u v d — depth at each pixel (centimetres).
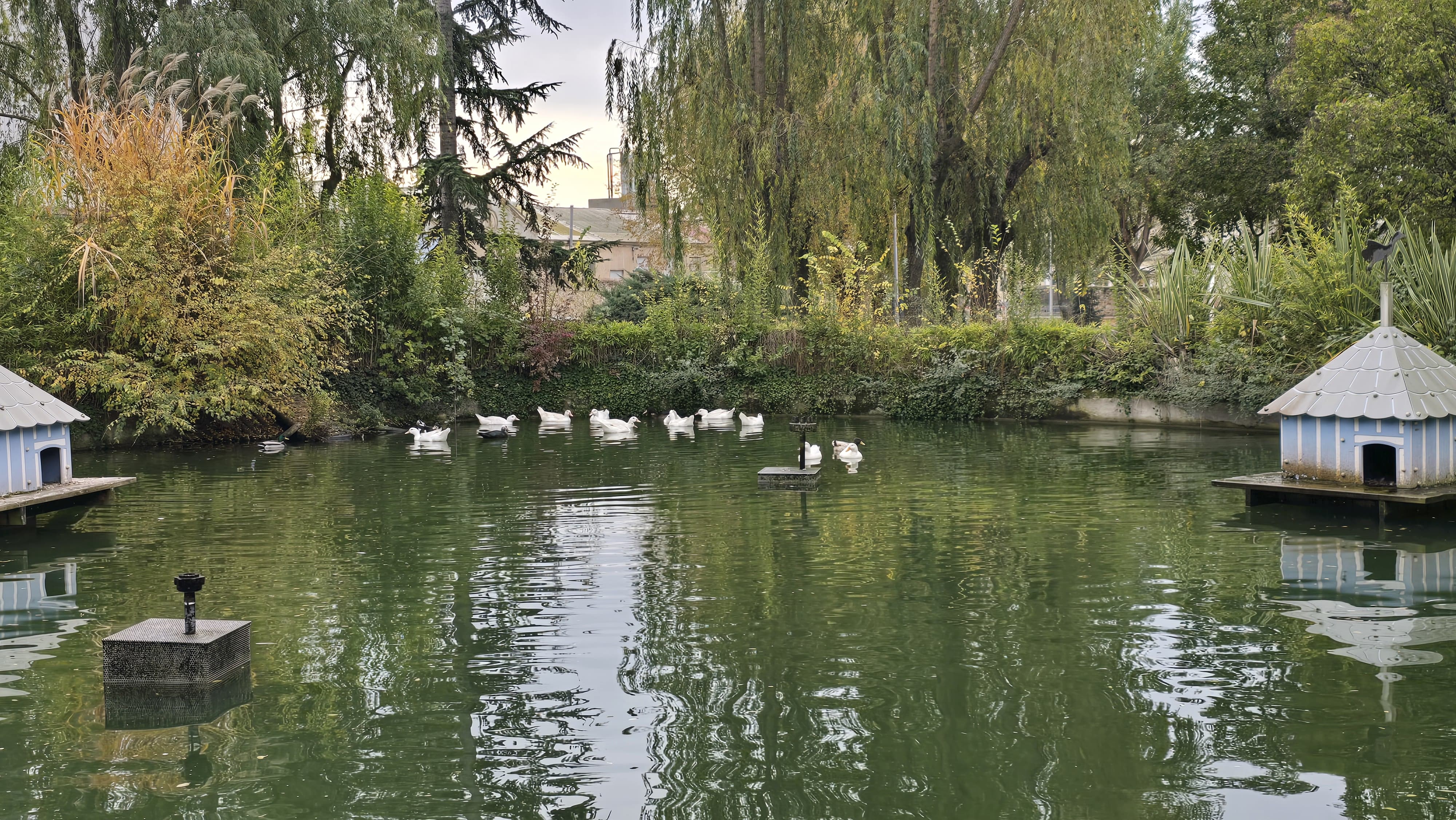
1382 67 1973
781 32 2377
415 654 570
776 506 1045
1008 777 407
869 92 2223
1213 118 3378
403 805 390
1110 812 377
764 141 2339
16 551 852
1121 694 494
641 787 403
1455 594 662
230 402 1714
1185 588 688
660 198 2505
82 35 2139
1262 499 1021
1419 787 392
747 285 2366
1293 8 2986
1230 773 407
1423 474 926
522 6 3059
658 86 2458
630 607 660
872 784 403
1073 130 2255
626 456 1527
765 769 418
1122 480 1190
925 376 2112
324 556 823
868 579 726
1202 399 1764
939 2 2366
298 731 464
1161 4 2539
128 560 816
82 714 487
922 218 2323
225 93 1869
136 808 391
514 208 3044
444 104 2583
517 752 438
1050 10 2278
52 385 1664
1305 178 2092
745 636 594
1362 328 1486
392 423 2155
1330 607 638
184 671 526
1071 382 1973
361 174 2570
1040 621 619
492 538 895
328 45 2352
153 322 1700
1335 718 459
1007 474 1261
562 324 2450
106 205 1672
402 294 2241
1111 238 2505
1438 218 1802
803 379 2297
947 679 519
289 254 1822
